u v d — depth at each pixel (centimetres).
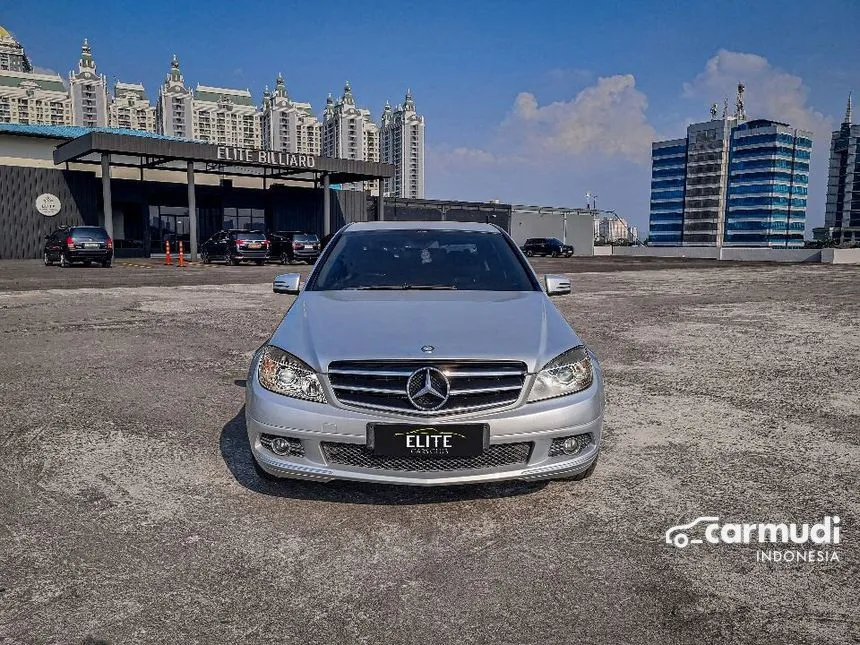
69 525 278
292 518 285
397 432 274
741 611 217
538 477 286
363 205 4344
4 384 528
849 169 18512
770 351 693
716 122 15250
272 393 293
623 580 236
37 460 355
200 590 228
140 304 1102
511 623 209
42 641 200
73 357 640
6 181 2997
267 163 2997
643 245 5616
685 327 870
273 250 2850
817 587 232
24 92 13675
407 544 262
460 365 282
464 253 421
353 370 282
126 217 3450
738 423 430
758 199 15175
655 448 380
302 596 225
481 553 255
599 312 1043
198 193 3672
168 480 327
